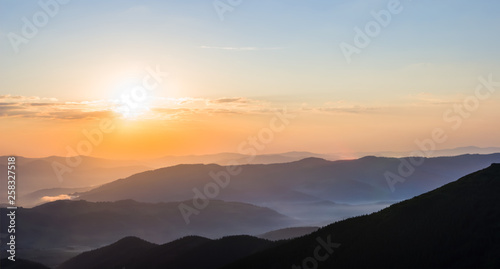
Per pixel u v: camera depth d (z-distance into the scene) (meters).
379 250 132.50
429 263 119.12
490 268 108.88
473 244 119.00
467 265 113.50
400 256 125.69
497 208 128.38
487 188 139.38
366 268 127.81
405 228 137.12
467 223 127.25
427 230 131.38
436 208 139.62
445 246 122.69
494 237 118.81
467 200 136.25
